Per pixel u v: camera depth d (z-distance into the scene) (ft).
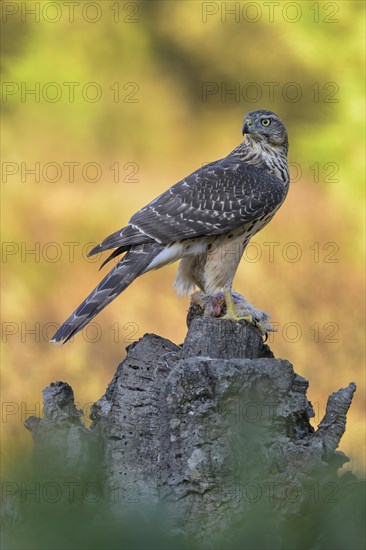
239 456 22.12
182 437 22.17
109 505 22.48
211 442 22.09
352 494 22.54
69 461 22.79
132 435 23.20
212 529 21.89
